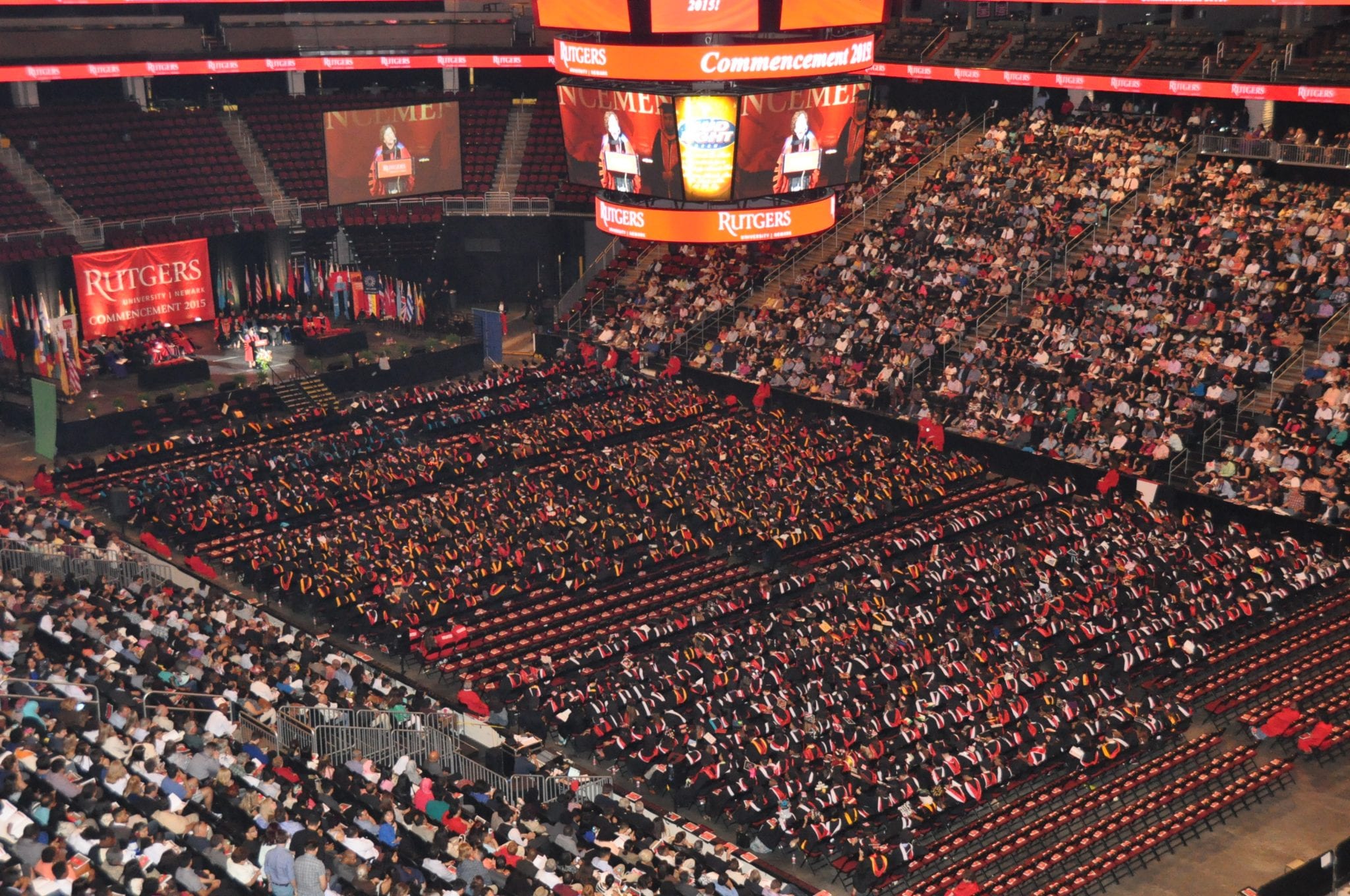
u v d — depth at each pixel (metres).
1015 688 40.94
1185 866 35.47
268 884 27.52
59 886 24.89
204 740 32.56
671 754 38.41
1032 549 49.19
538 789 36.44
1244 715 40.50
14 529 46.38
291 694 37.75
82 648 37.00
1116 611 45.25
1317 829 36.94
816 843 35.03
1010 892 34.22
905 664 41.84
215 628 41.44
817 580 48.31
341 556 48.56
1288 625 45.47
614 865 32.31
